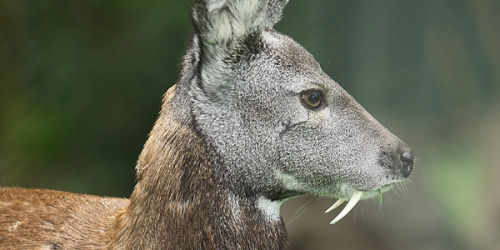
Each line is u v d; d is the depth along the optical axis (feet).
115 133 49.26
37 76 49.24
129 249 24.11
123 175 49.08
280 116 23.97
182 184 23.67
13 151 47.98
